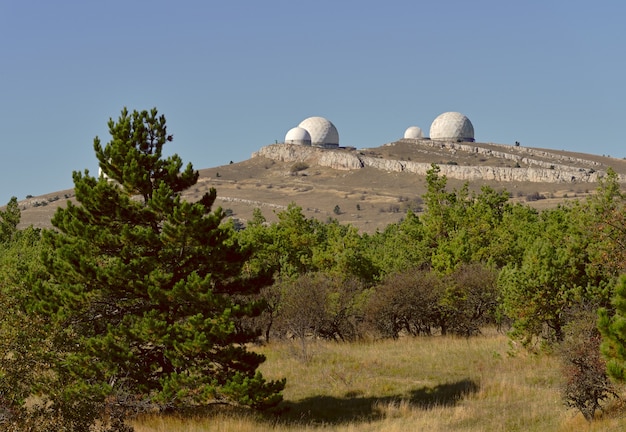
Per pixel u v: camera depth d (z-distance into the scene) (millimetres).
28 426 12375
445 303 39719
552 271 28844
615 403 19516
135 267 21156
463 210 57562
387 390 25922
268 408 20562
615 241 28016
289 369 29688
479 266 42719
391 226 73688
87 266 20578
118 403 19078
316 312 36812
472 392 24406
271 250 49250
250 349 35344
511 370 28016
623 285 14805
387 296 39938
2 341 12938
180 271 21953
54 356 14109
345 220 144125
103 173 22484
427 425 19938
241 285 23062
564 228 42406
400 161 198250
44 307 20094
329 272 45594
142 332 20156
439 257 46094
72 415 13086
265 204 168125
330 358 31859
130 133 22297
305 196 177750
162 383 20406
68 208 22031
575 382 18703
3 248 60844
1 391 12750
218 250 21922
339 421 21562
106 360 19906
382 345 37000
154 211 21375
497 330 41469
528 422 19688
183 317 21875
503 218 57250
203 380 20312
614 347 14508
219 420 20625
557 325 29141
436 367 29656
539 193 154250
